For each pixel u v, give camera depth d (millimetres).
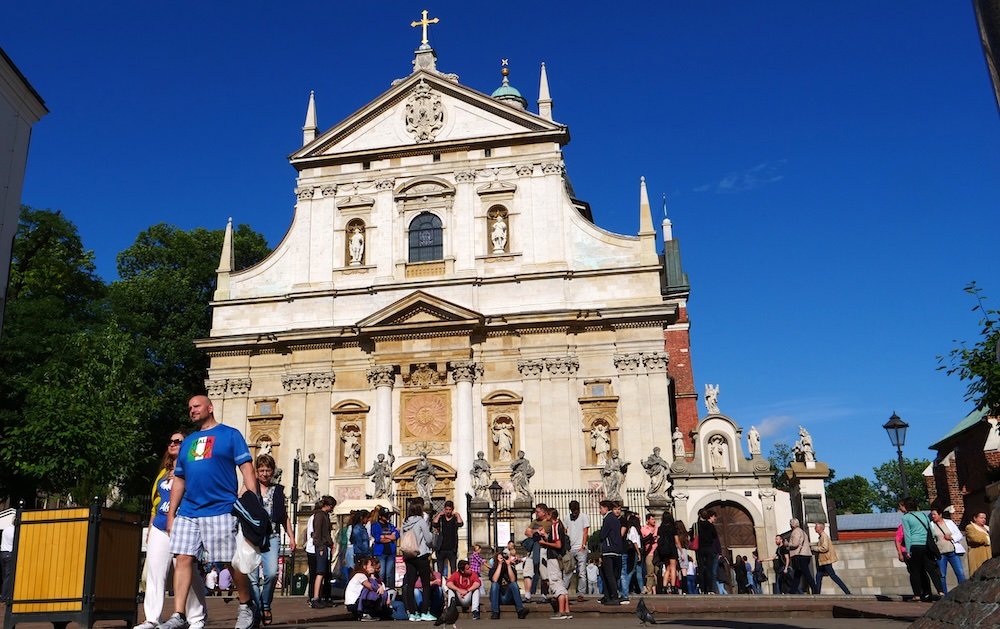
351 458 44219
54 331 43031
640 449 42125
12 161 17391
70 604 11922
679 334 58312
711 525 26594
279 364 46312
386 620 17453
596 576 27875
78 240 48938
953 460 44312
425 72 48156
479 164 47094
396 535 20031
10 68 16922
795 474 37250
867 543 29781
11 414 39500
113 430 39031
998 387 24734
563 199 46219
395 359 44656
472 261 45906
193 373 57906
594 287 44781
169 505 10266
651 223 45312
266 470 15070
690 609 17969
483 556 29453
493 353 44469
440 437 43594
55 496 42000
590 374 43625
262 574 14750
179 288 58062
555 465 42344
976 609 6605
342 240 47375
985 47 6750
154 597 10445
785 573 29719
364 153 47875
